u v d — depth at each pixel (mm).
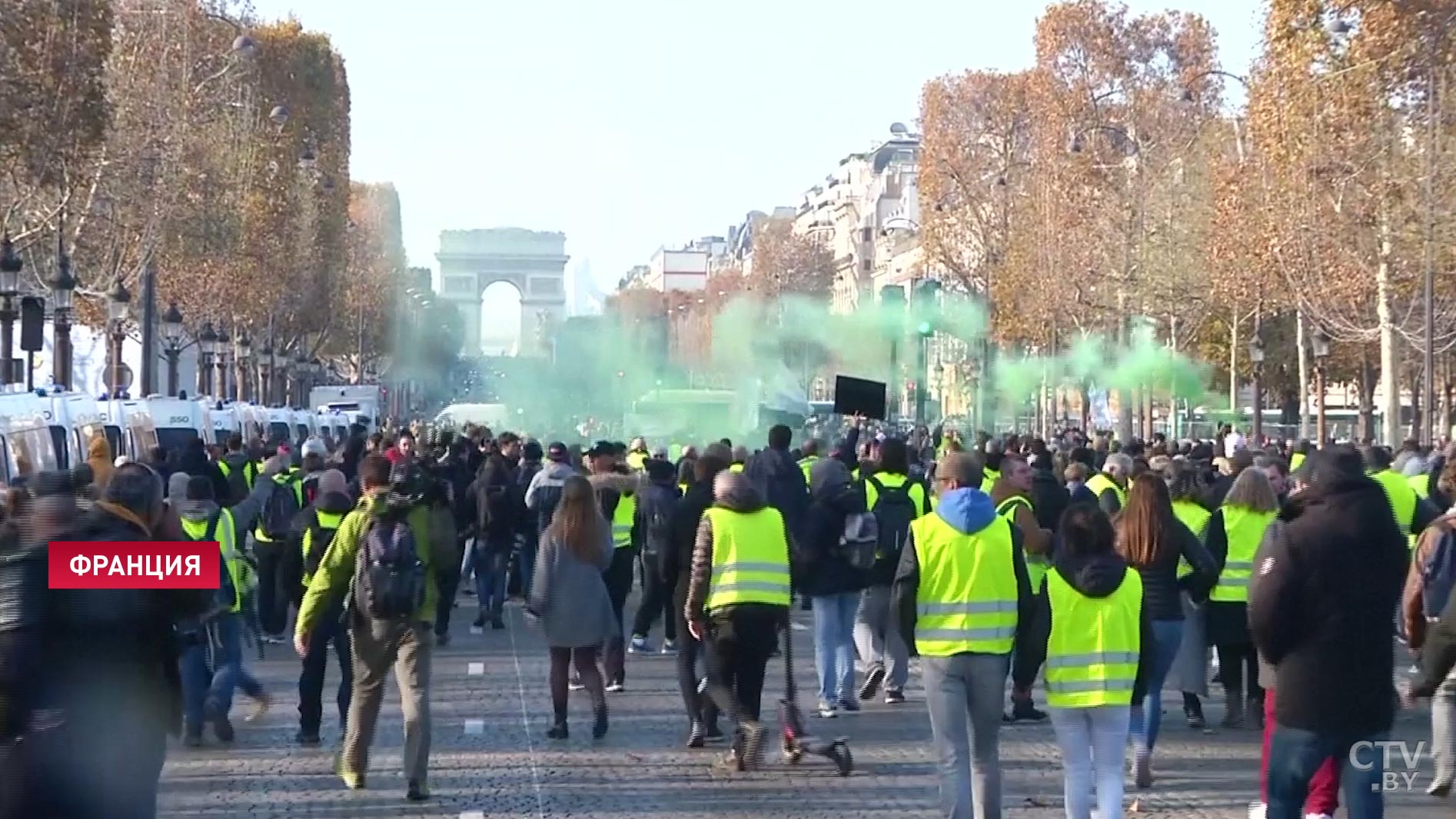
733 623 15570
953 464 12406
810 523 18875
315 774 15859
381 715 19281
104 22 40250
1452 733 14703
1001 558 12289
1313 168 48969
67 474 9445
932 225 90938
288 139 75250
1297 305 55844
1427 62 46531
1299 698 10000
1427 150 47000
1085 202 75312
